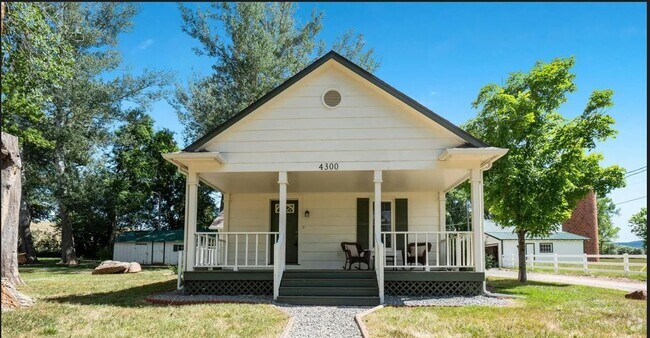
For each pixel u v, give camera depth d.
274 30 29.58
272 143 12.27
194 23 28.08
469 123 17.73
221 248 15.38
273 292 11.59
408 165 11.97
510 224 17.16
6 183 13.12
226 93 28.30
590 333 7.41
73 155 31.08
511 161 16.52
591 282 18.16
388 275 11.84
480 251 11.80
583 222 37.75
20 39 14.90
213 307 9.88
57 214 40.31
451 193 41.09
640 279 19.61
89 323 8.12
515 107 16.78
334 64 12.35
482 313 9.20
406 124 12.14
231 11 28.12
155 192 44.16
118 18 28.98
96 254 41.91
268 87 27.56
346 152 12.10
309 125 12.28
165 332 7.35
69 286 15.75
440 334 7.24
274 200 16.00
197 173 12.43
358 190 15.49
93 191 32.41
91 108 30.89
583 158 17.34
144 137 42.53
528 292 13.61
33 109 18.70
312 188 15.06
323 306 10.46
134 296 12.42
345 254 15.22
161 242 35.88
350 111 12.27
